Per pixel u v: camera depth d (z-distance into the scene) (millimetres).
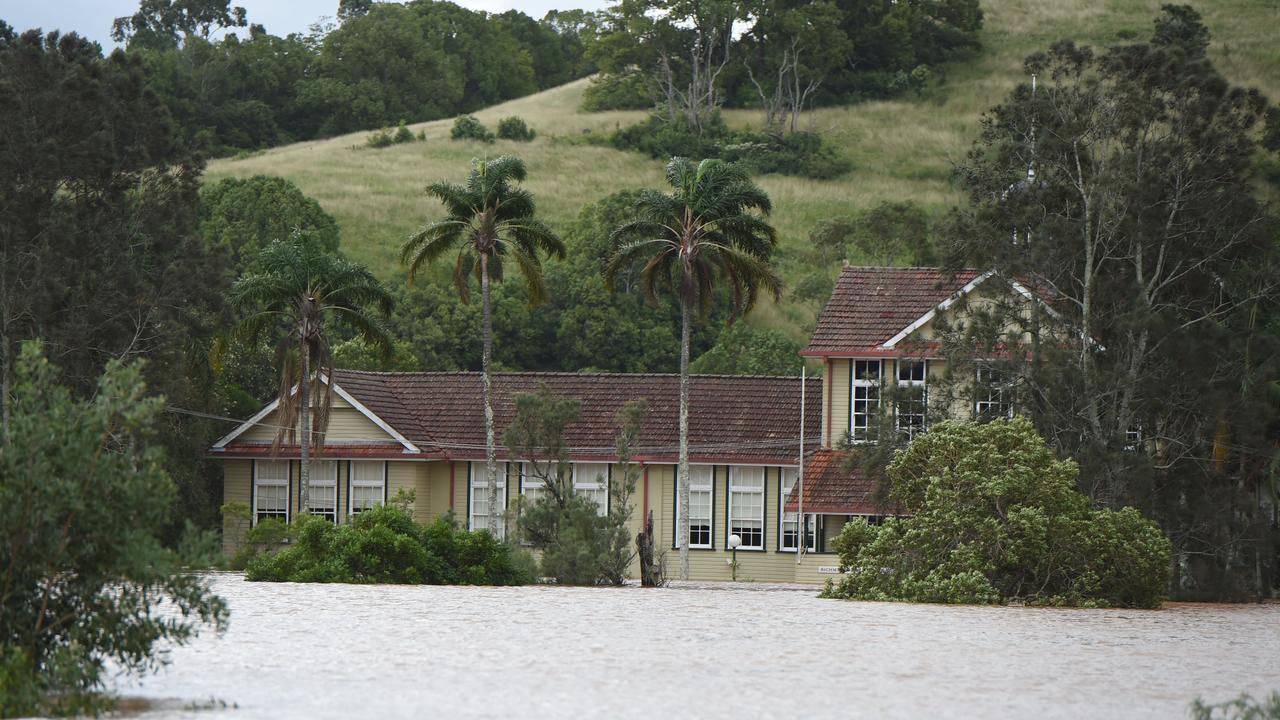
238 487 186750
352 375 190000
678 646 73688
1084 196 150125
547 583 135125
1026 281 151000
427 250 174125
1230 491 143625
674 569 178875
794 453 177250
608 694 56000
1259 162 164375
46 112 181000
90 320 176875
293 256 179250
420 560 128125
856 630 84812
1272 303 154750
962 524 116188
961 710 53969
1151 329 143875
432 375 194750
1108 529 116625
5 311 173500
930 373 162750
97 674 51250
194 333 183750
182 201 188500
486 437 182125
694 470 179500
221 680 58781
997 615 99625
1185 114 150125
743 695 56500
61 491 51531
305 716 49781
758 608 102000
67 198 182125
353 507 184625
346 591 110625
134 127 187125
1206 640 85438
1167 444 147375
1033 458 118750
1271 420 150750
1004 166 155375
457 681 58938
